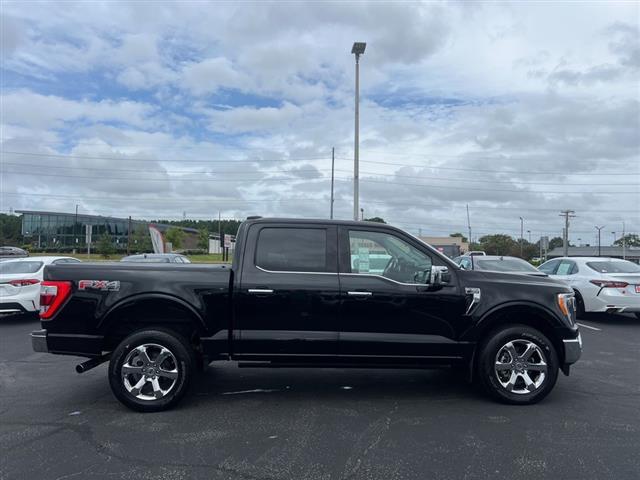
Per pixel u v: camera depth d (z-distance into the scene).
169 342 5.30
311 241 5.64
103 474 3.84
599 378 6.73
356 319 5.44
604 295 11.81
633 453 4.23
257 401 5.67
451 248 37.47
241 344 5.39
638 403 5.62
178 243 74.38
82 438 4.55
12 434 4.66
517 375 5.54
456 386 6.30
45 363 7.65
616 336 10.20
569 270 13.05
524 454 4.20
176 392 5.30
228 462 4.05
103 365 7.51
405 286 5.51
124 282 5.37
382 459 4.11
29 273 11.79
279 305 5.39
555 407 5.46
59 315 5.34
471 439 4.53
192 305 5.36
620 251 93.06
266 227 5.66
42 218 88.88
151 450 4.29
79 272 5.40
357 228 5.70
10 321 12.03
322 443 4.44
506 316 5.66
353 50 22.95
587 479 3.76
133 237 69.19
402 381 6.54
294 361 5.46
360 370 7.11
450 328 5.51
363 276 5.52
